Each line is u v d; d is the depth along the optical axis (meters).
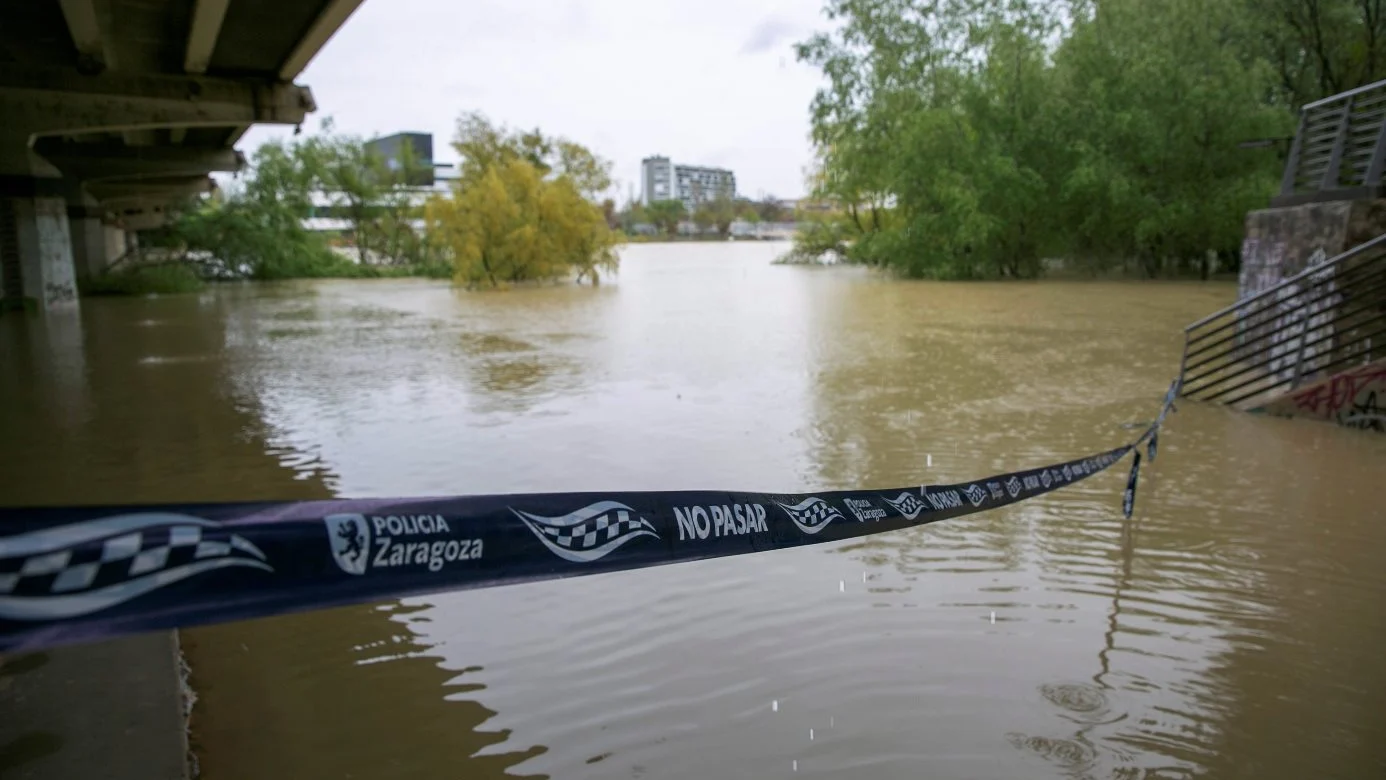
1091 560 5.50
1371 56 27.03
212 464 8.14
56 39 17.78
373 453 8.39
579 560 1.53
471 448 8.48
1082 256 35.09
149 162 33.16
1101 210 31.72
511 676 4.13
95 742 3.27
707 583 5.16
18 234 25.70
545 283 35.19
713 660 4.24
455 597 5.02
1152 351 14.82
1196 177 30.47
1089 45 32.62
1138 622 4.64
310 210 50.25
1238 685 4.00
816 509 2.10
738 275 40.28
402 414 10.19
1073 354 14.49
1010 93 33.69
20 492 7.37
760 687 3.97
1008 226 33.12
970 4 38.34
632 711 3.80
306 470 7.84
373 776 3.36
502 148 41.12
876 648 4.33
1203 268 31.53
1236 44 31.23
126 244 63.62
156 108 20.53
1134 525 6.14
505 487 7.17
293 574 1.20
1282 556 5.57
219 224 45.41
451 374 13.04
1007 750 3.46
